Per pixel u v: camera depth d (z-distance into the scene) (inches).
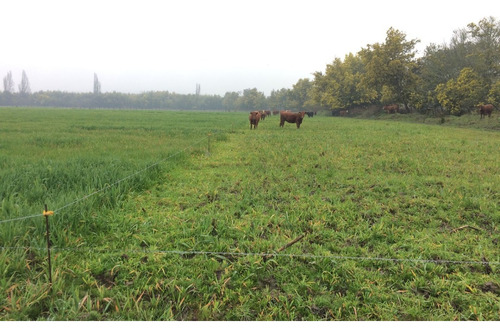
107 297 101.1
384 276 119.0
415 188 241.6
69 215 146.5
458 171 296.4
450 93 1151.6
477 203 199.6
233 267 119.6
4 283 101.5
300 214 178.5
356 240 148.9
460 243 146.4
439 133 674.8
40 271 114.5
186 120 1082.7
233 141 513.7
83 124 795.4
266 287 109.3
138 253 128.1
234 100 5393.7
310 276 116.8
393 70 1457.9
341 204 197.6
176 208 185.5
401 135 615.5
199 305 98.6
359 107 2203.5
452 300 105.0
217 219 167.6
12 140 425.7
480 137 607.5
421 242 147.5
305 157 359.9
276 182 253.3
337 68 2138.3
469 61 1179.9
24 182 197.3
